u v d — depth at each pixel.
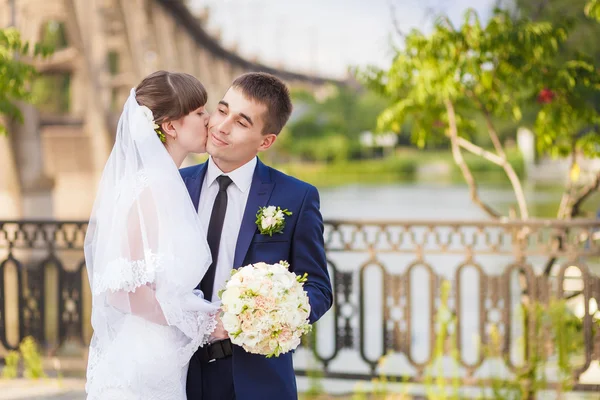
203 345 2.31
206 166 2.50
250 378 2.25
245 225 2.35
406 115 5.59
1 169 17.42
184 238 2.13
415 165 63.56
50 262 4.73
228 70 49.59
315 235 2.40
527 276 4.25
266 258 2.33
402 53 5.12
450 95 4.98
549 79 4.96
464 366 4.27
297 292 2.15
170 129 2.26
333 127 70.88
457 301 4.29
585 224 4.12
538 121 5.25
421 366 4.34
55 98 37.16
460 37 4.73
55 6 21.91
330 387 4.57
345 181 52.09
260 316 2.08
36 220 4.66
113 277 2.08
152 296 2.12
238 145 2.30
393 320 4.38
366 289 8.49
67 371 4.72
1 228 4.68
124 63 28.19
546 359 4.23
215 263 2.36
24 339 4.75
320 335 5.89
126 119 2.25
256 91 2.29
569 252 4.17
